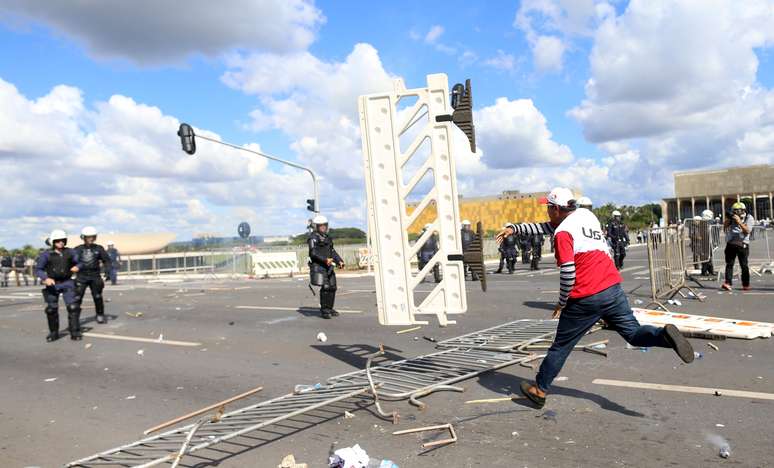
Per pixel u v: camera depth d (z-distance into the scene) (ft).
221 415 14.48
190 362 24.84
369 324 32.83
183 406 18.24
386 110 18.83
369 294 50.67
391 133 18.78
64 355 28.19
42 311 49.60
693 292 36.17
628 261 79.82
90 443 15.23
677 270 36.14
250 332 32.14
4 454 14.64
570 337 15.17
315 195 79.82
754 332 23.35
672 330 13.78
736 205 38.40
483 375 19.71
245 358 25.07
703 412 14.93
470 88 18.29
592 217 15.25
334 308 40.96
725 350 21.71
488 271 74.33
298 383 20.25
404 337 28.37
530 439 13.60
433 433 14.34
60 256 32.32
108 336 33.30
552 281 54.13
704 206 248.93
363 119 19.12
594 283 14.66
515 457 12.57
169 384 21.13
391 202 18.95
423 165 18.56
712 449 12.53
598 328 26.66
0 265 103.19
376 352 24.81
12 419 17.71
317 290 57.26
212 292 61.36
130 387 20.99
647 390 17.06
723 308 31.42
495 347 23.20
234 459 13.39
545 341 24.30
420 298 43.70
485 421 15.02
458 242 18.39
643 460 12.11
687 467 11.67
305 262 104.01
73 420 17.31
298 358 24.52
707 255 46.29
